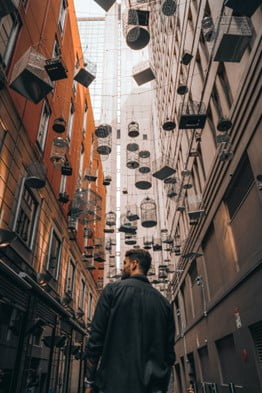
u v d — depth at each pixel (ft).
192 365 71.15
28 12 41.32
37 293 39.37
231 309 38.88
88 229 68.08
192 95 54.49
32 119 42.55
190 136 60.44
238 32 22.17
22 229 39.17
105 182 55.67
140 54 48.62
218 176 43.39
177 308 95.04
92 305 96.89
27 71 22.15
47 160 49.32
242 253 36.37
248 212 34.45
